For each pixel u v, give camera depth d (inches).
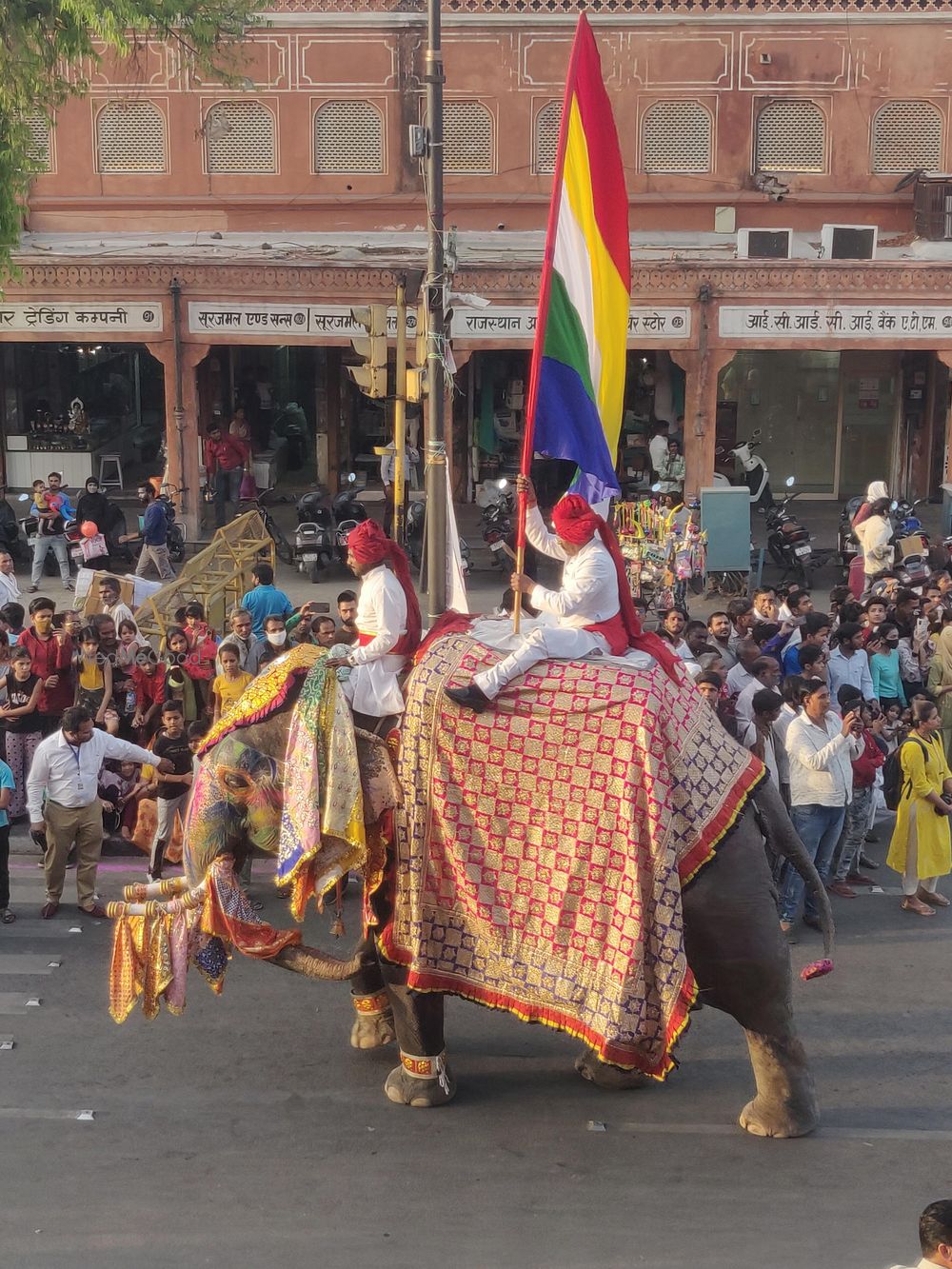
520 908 299.7
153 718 499.5
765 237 857.5
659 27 922.1
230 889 315.3
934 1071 346.3
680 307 863.1
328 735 305.7
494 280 863.1
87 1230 280.8
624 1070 326.6
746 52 924.6
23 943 410.6
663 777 288.2
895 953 411.5
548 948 298.4
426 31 925.8
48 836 421.7
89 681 502.3
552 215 326.0
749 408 1042.7
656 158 942.4
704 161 940.6
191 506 901.2
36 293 881.5
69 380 1034.1
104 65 936.3
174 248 909.8
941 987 389.7
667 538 761.0
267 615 580.7
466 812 300.8
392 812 310.5
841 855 452.4
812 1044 358.3
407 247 904.9
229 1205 290.2
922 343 862.5
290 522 964.6
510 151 939.3
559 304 333.1
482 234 938.1
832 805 416.5
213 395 1023.6
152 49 933.8
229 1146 311.7
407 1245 277.3
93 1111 324.5
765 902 304.2
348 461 1053.8
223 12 795.4
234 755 314.7
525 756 295.3
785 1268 270.4
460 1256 274.1
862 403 1034.7
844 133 933.2
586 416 333.7
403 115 936.3
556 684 293.4
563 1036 368.8
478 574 848.3
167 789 434.9
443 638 311.4
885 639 534.0
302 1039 361.1
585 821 292.2
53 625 515.5
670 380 1025.5
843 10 919.0
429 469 492.7
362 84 933.8
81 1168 302.2
